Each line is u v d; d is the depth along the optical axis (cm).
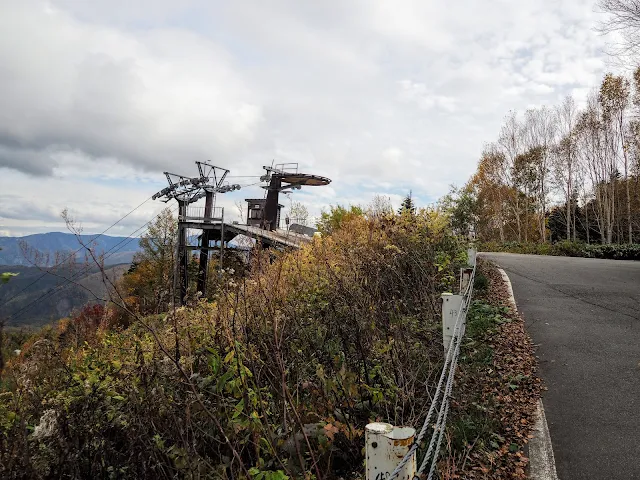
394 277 815
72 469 367
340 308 601
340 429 423
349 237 1019
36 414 409
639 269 1387
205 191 3253
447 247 1124
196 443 396
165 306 548
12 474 342
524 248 2684
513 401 535
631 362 619
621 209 4172
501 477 403
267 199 3244
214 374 421
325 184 3456
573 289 1070
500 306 899
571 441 451
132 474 385
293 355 505
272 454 388
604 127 3791
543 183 4272
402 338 583
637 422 474
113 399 433
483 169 4562
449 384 387
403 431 233
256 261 660
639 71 2816
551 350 676
